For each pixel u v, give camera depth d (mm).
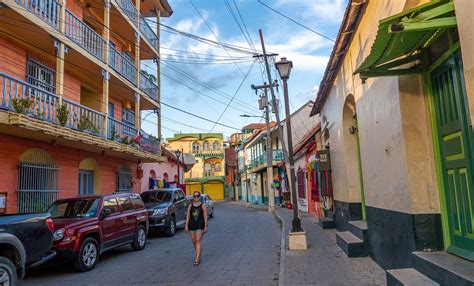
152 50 22094
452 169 5195
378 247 7617
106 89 15977
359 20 7707
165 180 29344
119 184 19188
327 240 11328
